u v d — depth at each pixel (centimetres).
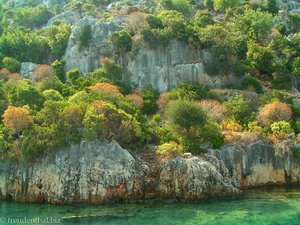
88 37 8406
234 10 10544
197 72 7794
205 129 5588
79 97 5919
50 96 6100
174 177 4866
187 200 4772
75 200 4744
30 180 4912
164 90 7769
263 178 5656
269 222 3878
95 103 5341
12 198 4969
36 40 9025
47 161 4925
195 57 7925
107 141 5003
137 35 8062
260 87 7562
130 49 8044
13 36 9038
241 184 5525
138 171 4912
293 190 5334
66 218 4081
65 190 4769
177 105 5594
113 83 7406
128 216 4128
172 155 5075
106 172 4828
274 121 6191
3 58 8500
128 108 6025
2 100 5906
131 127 5341
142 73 7900
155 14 9244
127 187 4816
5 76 7831
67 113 5116
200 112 5553
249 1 11200
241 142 5722
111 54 8138
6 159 5084
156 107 7144
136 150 5381
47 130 5038
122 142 5253
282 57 8550
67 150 4947
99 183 4791
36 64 8500
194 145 5366
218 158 5469
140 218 4050
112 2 12875
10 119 5122
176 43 7962
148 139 5622
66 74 8150
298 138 5888
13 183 4994
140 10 10144
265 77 8094
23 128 5159
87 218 4072
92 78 7438
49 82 7012
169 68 7869
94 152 4906
